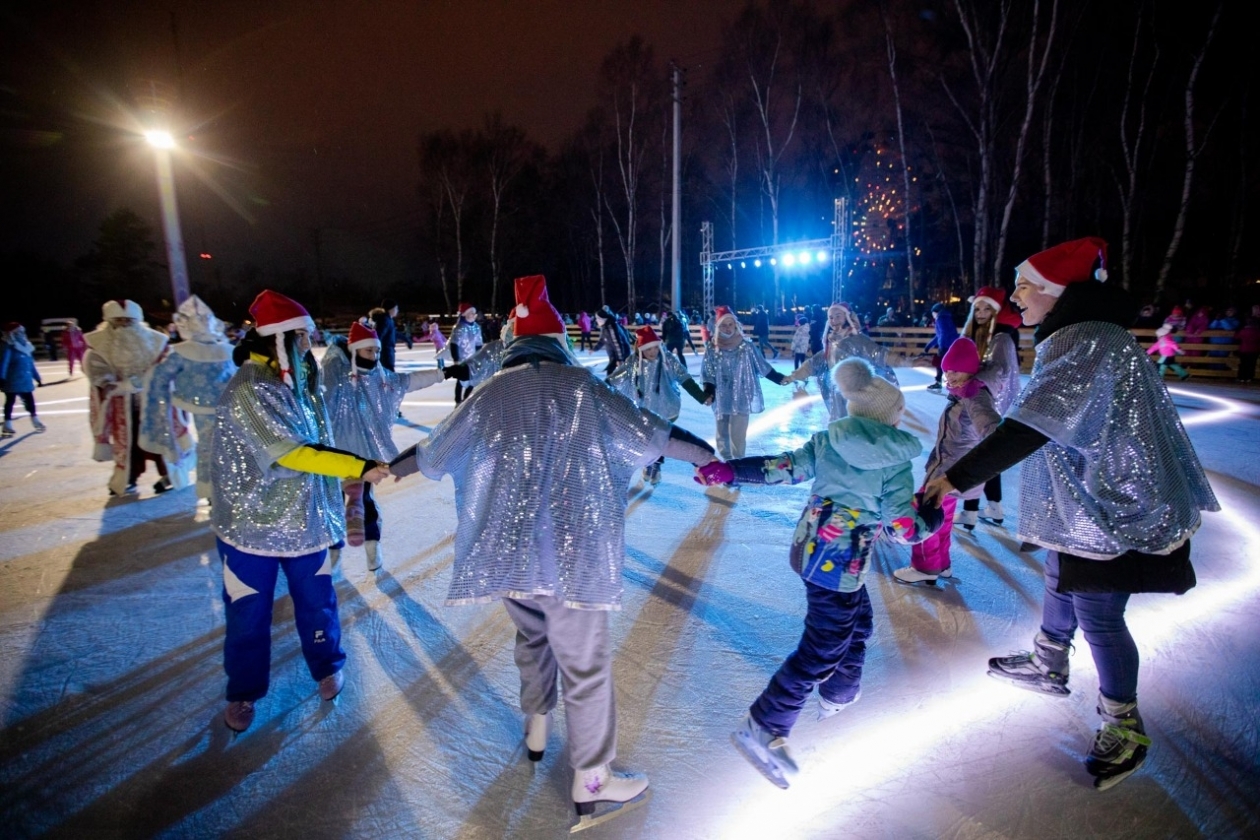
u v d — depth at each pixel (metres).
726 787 2.42
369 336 4.50
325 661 2.89
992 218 24.52
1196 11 17.48
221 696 3.01
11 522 5.50
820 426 9.33
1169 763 2.49
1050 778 2.43
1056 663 2.89
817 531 2.39
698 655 3.30
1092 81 22.02
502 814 2.31
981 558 4.54
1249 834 2.16
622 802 2.31
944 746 2.62
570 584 2.07
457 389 10.87
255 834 2.22
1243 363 14.23
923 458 7.49
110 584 4.23
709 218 38.50
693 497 6.09
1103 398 2.27
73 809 2.34
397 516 5.62
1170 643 3.32
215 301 48.50
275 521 2.63
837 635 2.38
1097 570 2.34
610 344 10.35
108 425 6.28
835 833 2.20
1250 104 19.27
